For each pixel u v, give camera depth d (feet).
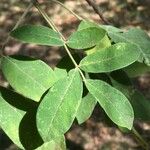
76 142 5.20
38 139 1.11
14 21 7.23
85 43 1.28
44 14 1.36
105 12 7.16
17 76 1.18
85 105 1.20
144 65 1.39
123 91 1.33
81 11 6.83
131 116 1.14
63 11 7.06
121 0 7.32
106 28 1.41
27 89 1.16
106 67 1.22
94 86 1.19
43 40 1.26
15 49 6.62
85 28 1.29
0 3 7.55
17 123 1.13
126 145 5.17
